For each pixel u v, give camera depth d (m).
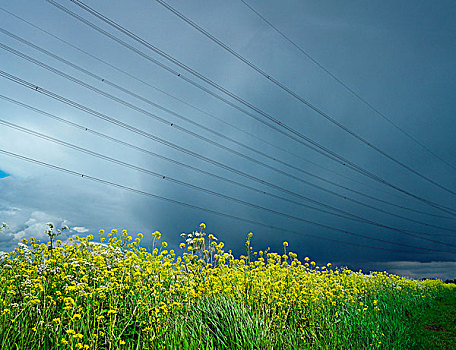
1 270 5.52
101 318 4.28
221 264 6.43
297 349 4.96
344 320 6.61
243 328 4.61
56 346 3.69
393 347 6.30
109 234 6.59
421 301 12.67
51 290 5.19
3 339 3.70
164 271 5.86
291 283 6.88
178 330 4.43
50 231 5.59
